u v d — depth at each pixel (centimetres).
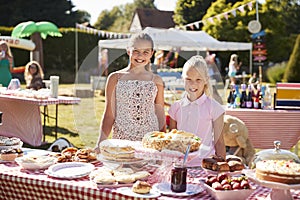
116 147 207
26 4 2072
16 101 541
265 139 457
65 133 678
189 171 219
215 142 235
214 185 181
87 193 188
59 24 2159
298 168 179
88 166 220
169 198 180
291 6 1853
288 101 462
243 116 455
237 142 412
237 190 176
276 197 179
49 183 196
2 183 210
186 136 202
